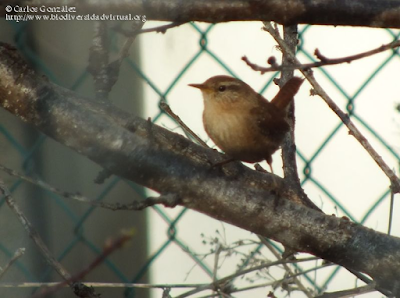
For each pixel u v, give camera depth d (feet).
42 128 15.83
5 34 25.21
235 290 21.02
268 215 15.48
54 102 15.74
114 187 27.89
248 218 15.49
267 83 24.66
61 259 25.12
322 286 23.80
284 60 20.11
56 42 25.93
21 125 27.32
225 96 20.34
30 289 26.25
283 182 19.16
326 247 15.52
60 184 27.48
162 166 15.39
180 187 15.46
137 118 16.75
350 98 25.30
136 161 15.40
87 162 28.09
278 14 14.73
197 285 20.35
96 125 15.48
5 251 26.12
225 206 15.53
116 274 26.94
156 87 24.56
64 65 26.22
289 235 15.55
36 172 27.22
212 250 23.07
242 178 18.11
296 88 21.36
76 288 14.76
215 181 15.53
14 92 15.89
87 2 15.19
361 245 15.44
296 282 21.65
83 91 26.37
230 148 20.77
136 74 25.81
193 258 23.53
